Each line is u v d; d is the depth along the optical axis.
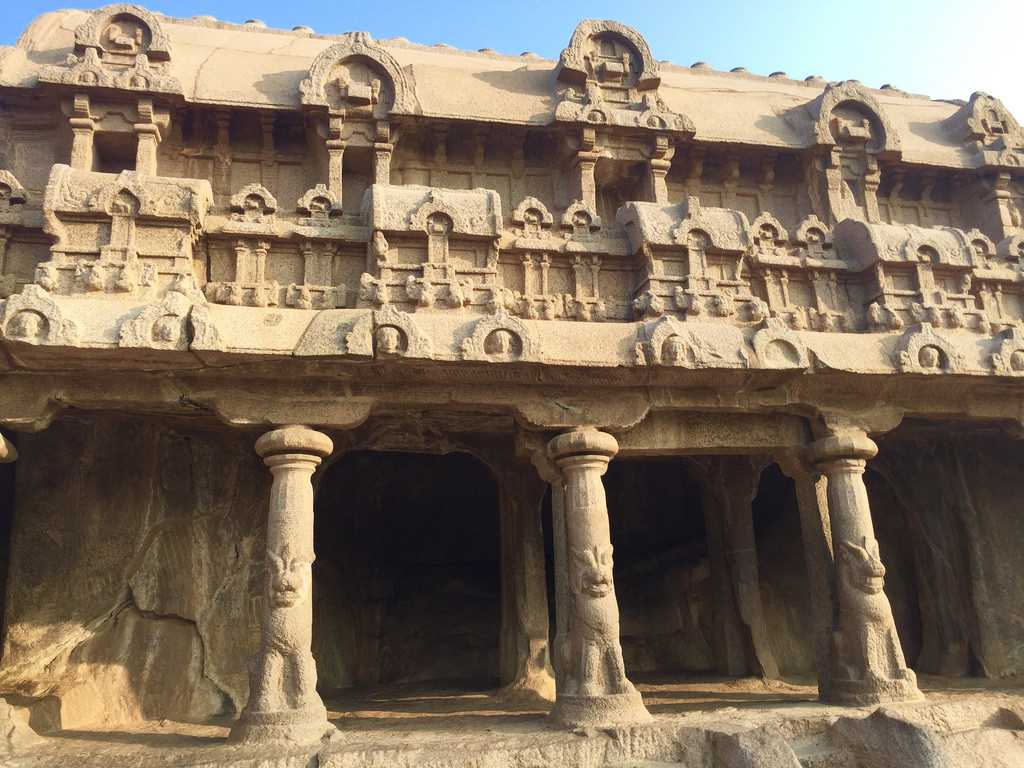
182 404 8.27
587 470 8.70
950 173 12.87
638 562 15.47
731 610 12.80
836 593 9.41
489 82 11.85
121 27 10.59
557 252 9.60
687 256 9.42
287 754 6.85
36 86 9.99
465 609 14.90
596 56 11.92
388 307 7.93
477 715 9.30
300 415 8.24
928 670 12.53
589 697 7.91
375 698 11.47
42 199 8.92
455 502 16.09
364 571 14.73
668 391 9.05
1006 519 12.30
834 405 9.52
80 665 9.27
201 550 10.27
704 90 13.09
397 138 11.09
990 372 9.21
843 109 12.44
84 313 7.40
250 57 11.45
